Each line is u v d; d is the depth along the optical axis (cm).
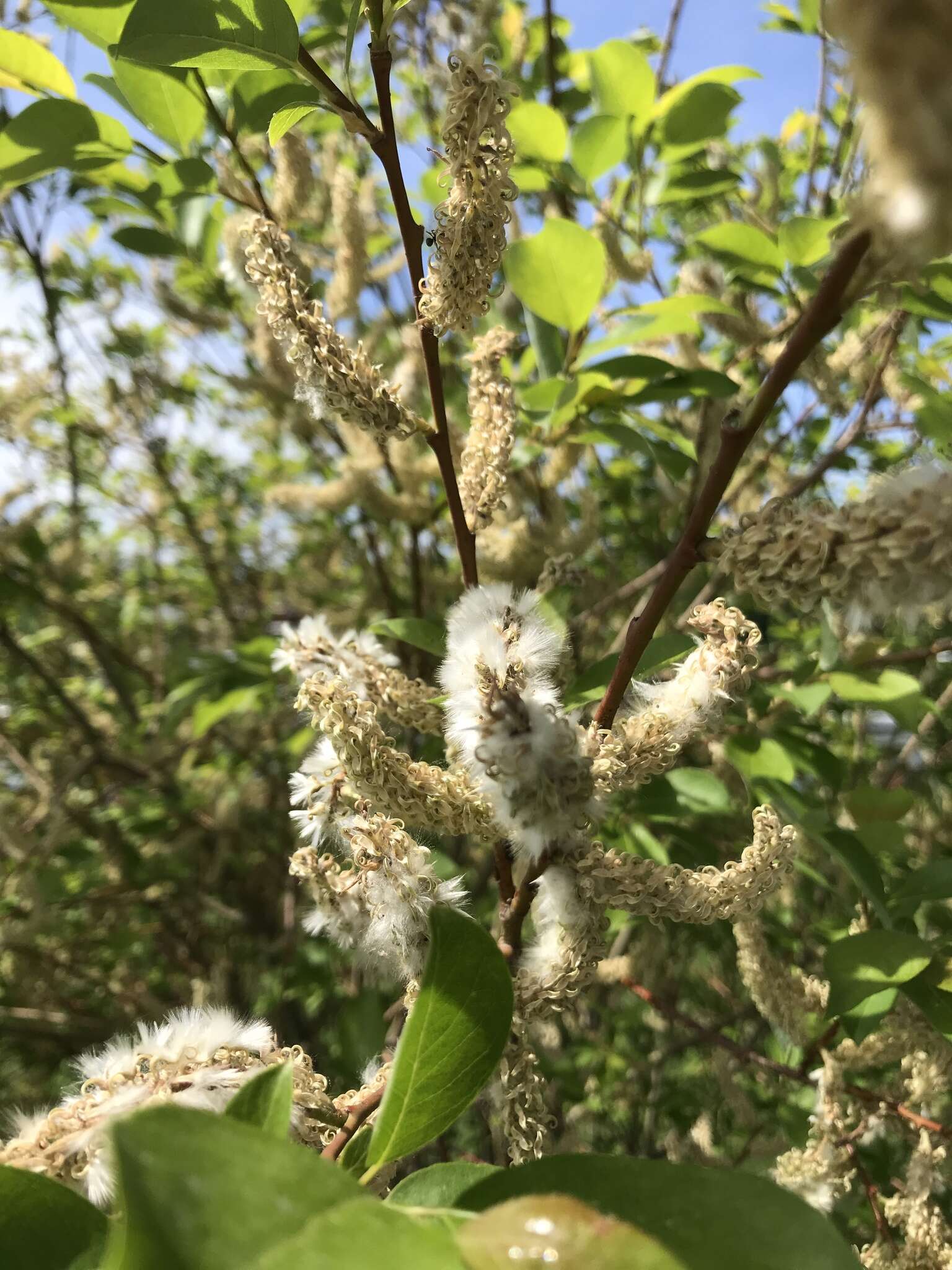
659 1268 8
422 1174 12
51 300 58
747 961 26
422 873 15
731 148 53
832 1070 26
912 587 12
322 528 71
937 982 23
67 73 23
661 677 23
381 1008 33
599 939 15
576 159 32
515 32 49
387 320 48
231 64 16
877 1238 26
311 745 49
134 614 75
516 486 36
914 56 9
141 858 61
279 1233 8
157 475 75
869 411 36
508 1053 15
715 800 30
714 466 14
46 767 69
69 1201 11
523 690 13
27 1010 61
